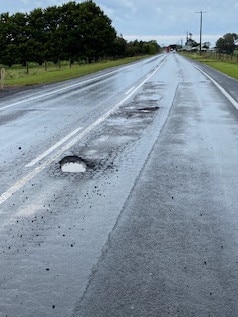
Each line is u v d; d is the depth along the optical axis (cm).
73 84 2495
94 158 746
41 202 526
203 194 548
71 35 7744
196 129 997
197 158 731
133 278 345
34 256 385
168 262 371
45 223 460
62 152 794
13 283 340
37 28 7688
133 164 700
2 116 1248
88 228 445
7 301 315
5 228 448
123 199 533
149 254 386
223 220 464
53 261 375
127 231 437
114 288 330
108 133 975
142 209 498
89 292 325
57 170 672
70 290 328
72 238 421
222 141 865
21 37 7481
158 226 449
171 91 1900
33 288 332
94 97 1747
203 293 322
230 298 316
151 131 987
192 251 392
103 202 523
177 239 418
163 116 1203
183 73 3225
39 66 8475
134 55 11138
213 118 1149
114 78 2873
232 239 417
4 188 582
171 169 665
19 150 815
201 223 457
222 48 10394
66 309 304
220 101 1512
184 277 346
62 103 1562
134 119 1164
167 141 873
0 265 370
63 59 7819
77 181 612
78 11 7744
